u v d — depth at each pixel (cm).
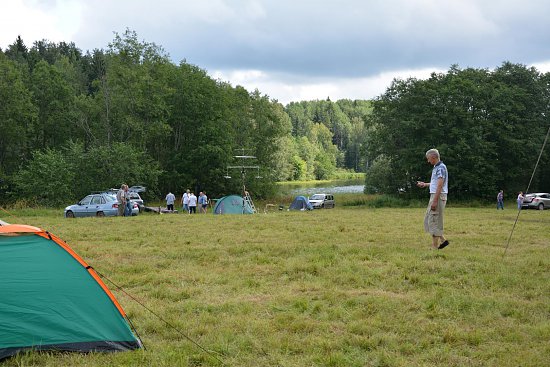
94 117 5712
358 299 752
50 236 592
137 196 3912
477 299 743
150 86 5519
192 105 5841
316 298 778
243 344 580
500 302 728
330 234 1538
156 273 966
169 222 2097
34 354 549
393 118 5934
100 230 1755
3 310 561
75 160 4619
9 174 5481
